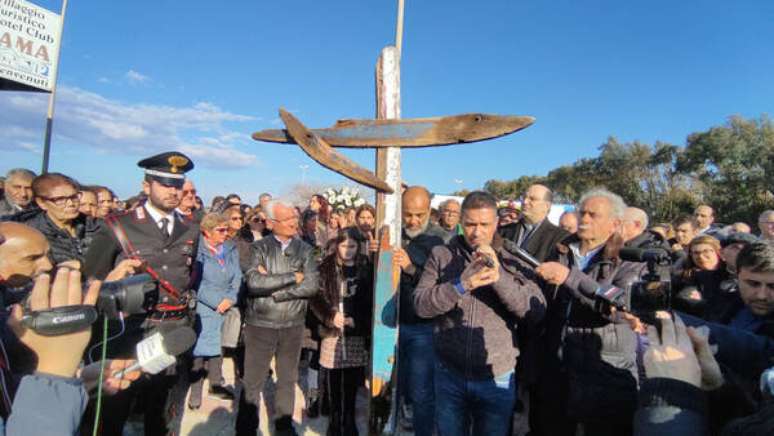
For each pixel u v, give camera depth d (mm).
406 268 3033
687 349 1505
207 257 3830
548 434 2709
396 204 2621
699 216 5465
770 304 1690
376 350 2619
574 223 4238
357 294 3158
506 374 2266
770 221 4605
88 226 3812
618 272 2270
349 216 7422
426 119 2506
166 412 2643
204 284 3797
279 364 3082
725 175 27000
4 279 1381
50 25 6574
